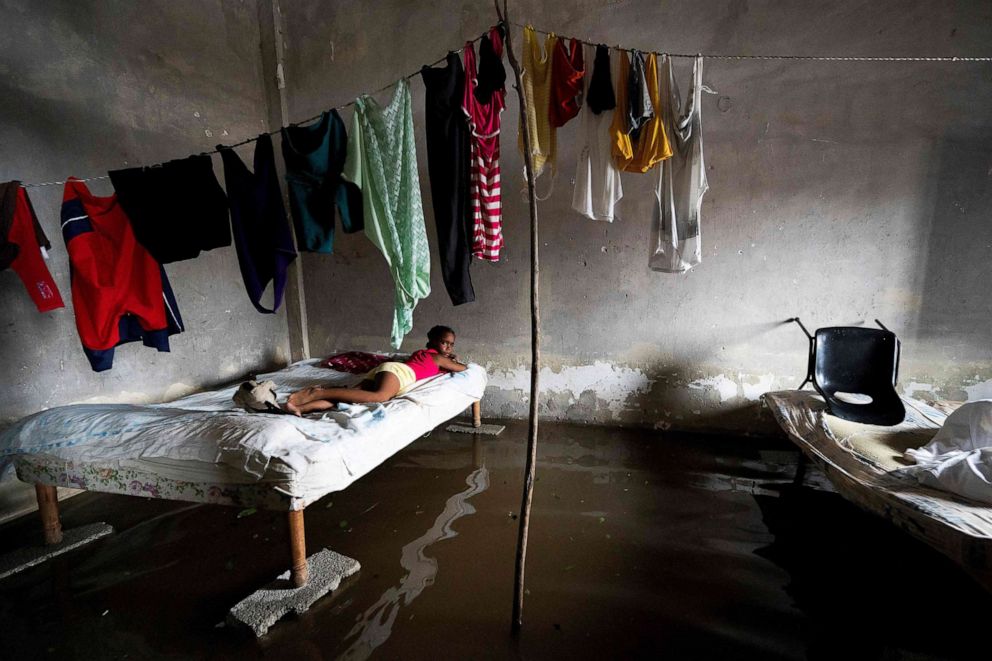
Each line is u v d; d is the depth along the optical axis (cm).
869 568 218
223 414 242
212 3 380
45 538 239
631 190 359
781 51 321
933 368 320
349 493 290
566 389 399
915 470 211
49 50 282
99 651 180
